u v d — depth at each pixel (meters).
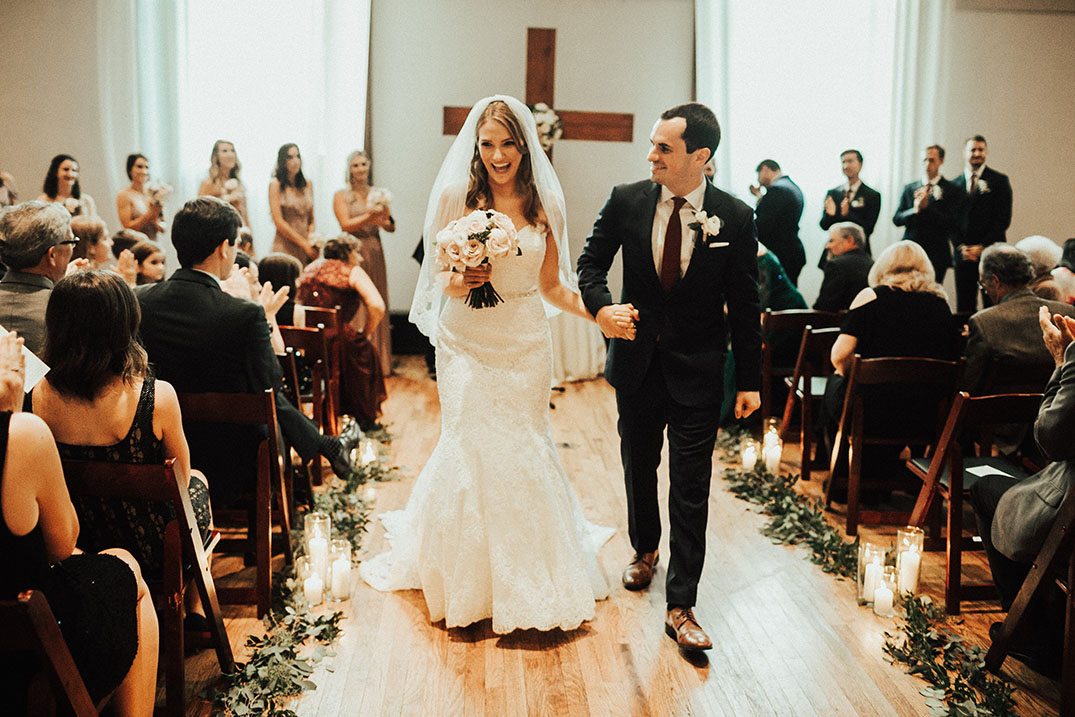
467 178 2.91
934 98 7.73
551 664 2.68
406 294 7.84
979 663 2.64
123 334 2.15
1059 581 2.43
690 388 2.77
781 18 7.57
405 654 2.72
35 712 1.73
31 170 7.23
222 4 7.20
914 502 4.15
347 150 7.45
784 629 2.92
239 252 4.17
